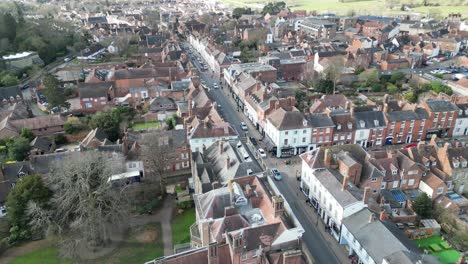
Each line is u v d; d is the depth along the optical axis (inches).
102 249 2770.7
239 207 2516.0
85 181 2746.1
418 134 4357.8
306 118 4025.6
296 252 2063.2
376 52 7244.1
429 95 5541.3
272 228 2215.8
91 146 3811.5
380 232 2438.5
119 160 3420.3
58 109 5137.8
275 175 3663.9
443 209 3041.3
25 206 2815.0
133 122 4810.5
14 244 2807.6
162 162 3422.7
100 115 4377.5
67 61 7736.2
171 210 3216.0
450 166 3344.0
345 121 4136.3
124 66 6761.8
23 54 6820.9
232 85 5821.9
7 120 4407.0
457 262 2420.0
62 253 2696.9
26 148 3858.3
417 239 2827.3
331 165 3216.0
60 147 4281.5
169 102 5128.0
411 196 3238.2
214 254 2075.5
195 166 3105.3
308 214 3134.8
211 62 7204.7
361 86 6107.3
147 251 2751.0
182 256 2100.1
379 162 3299.7
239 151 3159.5
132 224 3038.9
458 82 5861.2
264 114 4340.6
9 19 7544.3
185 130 3828.7
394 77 6254.9
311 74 6220.5
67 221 2903.5
